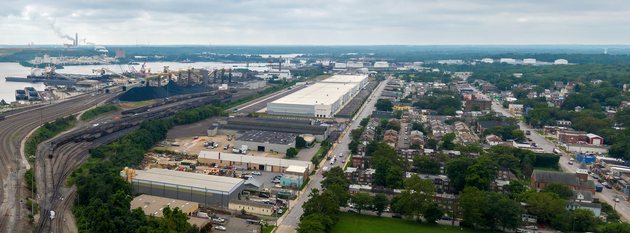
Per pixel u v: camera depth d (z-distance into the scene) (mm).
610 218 184875
